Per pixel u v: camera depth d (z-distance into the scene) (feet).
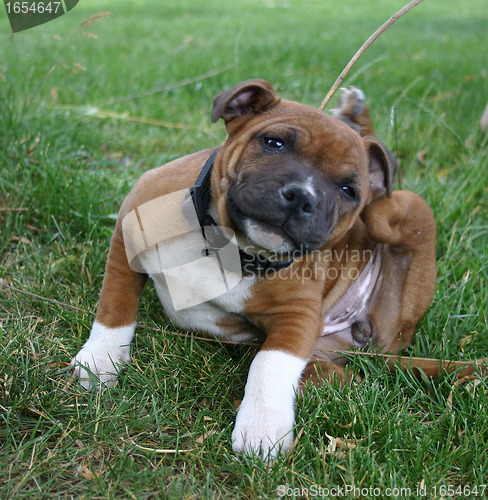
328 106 4.08
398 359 2.32
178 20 8.04
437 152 3.55
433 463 2.01
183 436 2.00
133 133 3.69
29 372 2.11
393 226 2.49
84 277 2.56
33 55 4.91
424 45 6.64
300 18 8.68
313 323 2.23
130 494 1.83
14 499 1.80
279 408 2.04
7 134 3.07
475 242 3.00
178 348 2.31
